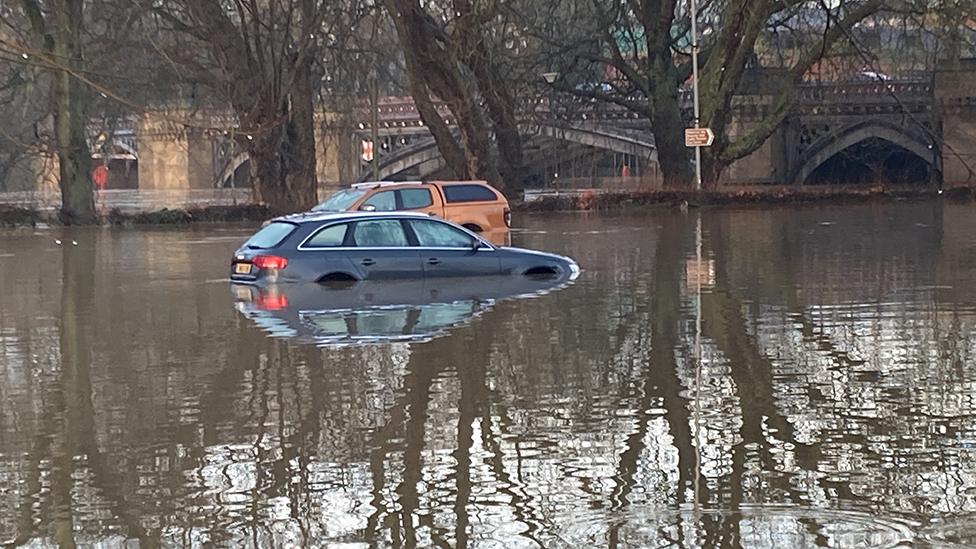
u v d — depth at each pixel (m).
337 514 7.05
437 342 13.10
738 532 6.56
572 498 7.27
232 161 87.75
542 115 55.88
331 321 14.91
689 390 10.39
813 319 14.62
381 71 52.91
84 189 43.03
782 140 70.75
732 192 48.03
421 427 9.17
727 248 26.19
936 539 6.39
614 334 13.56
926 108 67.38
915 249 24.73
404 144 84.00
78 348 13.29
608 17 51.91
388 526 6.81
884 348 12.44
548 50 52.09
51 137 45.72
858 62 59.50
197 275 21.81
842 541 6.38
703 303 16.33
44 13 45.75
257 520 6.97
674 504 7.11
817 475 7.68
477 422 9.30
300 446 8.67
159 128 87.06
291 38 47.84
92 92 45.62
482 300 16.97
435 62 46.66
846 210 42.88
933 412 9.43
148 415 9.76
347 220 19.94
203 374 11.47
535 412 9.62
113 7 44.19
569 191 66.44
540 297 17.27
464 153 47.97
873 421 9.15
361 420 9.44
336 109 54.22
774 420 9.22
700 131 48.19
